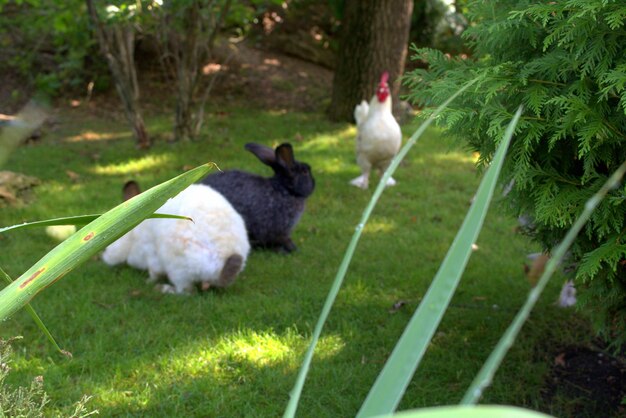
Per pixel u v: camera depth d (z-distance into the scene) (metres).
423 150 8.89
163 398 3.51
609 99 2.92
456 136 3.42
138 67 12.38
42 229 5.97
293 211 5.61
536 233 3.66
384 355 4.00
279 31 13.63
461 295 4.91
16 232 5.91
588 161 2.90
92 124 10.12
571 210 2.95
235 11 9.01
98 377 3.69
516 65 3.04
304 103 11.36
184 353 3.95
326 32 13.59
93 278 5.02
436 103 3.22
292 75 12.59
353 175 7.80
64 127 9.91
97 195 6.92
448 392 3.65
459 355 4.05
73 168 7.92
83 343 4.04
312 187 5.64
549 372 3.92
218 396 3.54
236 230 4.85
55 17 9.07
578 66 2.90
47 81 10.99
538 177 3.12
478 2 3.36
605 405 3.60
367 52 9.81
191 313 4.48
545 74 2.98
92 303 4.61
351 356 3.98
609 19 2.62
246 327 4.30
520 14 2.98
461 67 3.44
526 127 2.92
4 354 2.38
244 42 13.47
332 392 3.56
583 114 2.71
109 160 8.24
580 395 3.70
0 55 11.80
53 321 4.31
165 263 4.78
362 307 4.65
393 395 1.07
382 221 6.47
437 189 7.49
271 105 11.18
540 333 4.35
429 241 6.00
